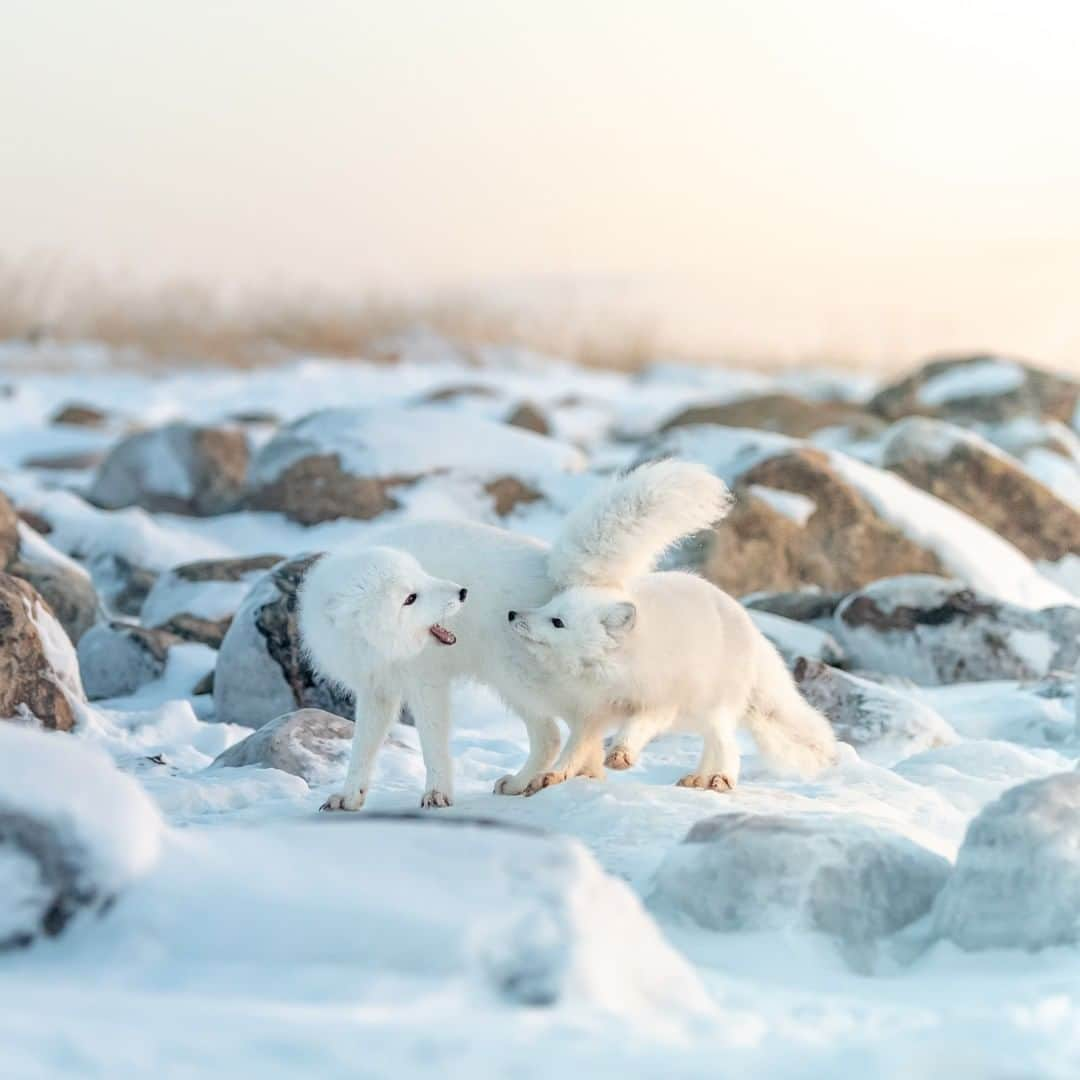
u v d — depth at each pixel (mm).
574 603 6246
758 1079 3021
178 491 16734
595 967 3582
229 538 14805
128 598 13547
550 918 3641
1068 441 18859
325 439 15359
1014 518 15344
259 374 31781
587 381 32125
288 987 3430
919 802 6570
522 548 6695
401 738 8227
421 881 3816
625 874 5234
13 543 11680
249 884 3756
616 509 6434
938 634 11180
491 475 15141
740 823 5055
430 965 3512
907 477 15586
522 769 6688
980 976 4508
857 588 13281
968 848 4836
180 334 33875
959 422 20047
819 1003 4020
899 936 4852
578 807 6023
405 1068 2936
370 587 6074
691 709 6574
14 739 4008
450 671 6422
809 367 35469
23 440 21594
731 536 13141
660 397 29312
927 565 13430
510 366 34000
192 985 3463
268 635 9344
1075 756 8508
